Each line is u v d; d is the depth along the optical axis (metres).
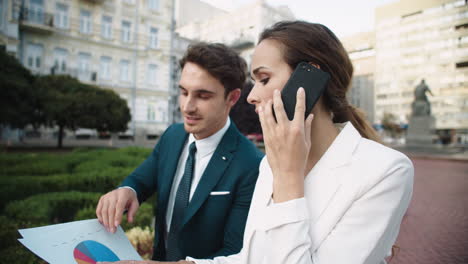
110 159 5.40
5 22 16.27
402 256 3.40
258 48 0.79
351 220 0.65
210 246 1.21
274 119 0.69
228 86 1.23
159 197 1.37
